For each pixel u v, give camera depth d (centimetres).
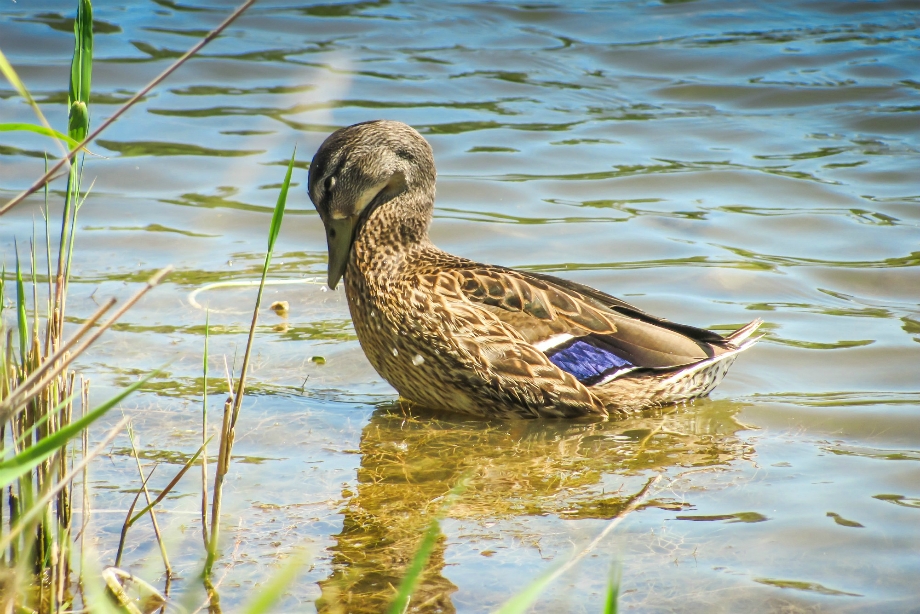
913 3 2545
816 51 2238
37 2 2347
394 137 1107
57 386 719
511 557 783
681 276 1369
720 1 2562
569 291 1098
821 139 1855
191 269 1352
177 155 1716
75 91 668
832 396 1079
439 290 1056
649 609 709
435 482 912
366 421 1041
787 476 912
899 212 1564
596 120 1931
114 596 692
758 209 1588
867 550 783
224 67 2088
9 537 572
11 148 1703
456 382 1062
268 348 1172
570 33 2370
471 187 1655
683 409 1077
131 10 2359
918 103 1992
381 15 2448
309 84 2014
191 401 1030
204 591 728
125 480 875
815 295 1327
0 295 708
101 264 1345
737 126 1914
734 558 775
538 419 1068
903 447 965
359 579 751
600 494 888
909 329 1224
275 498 867
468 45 2283
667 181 1681
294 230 1505
